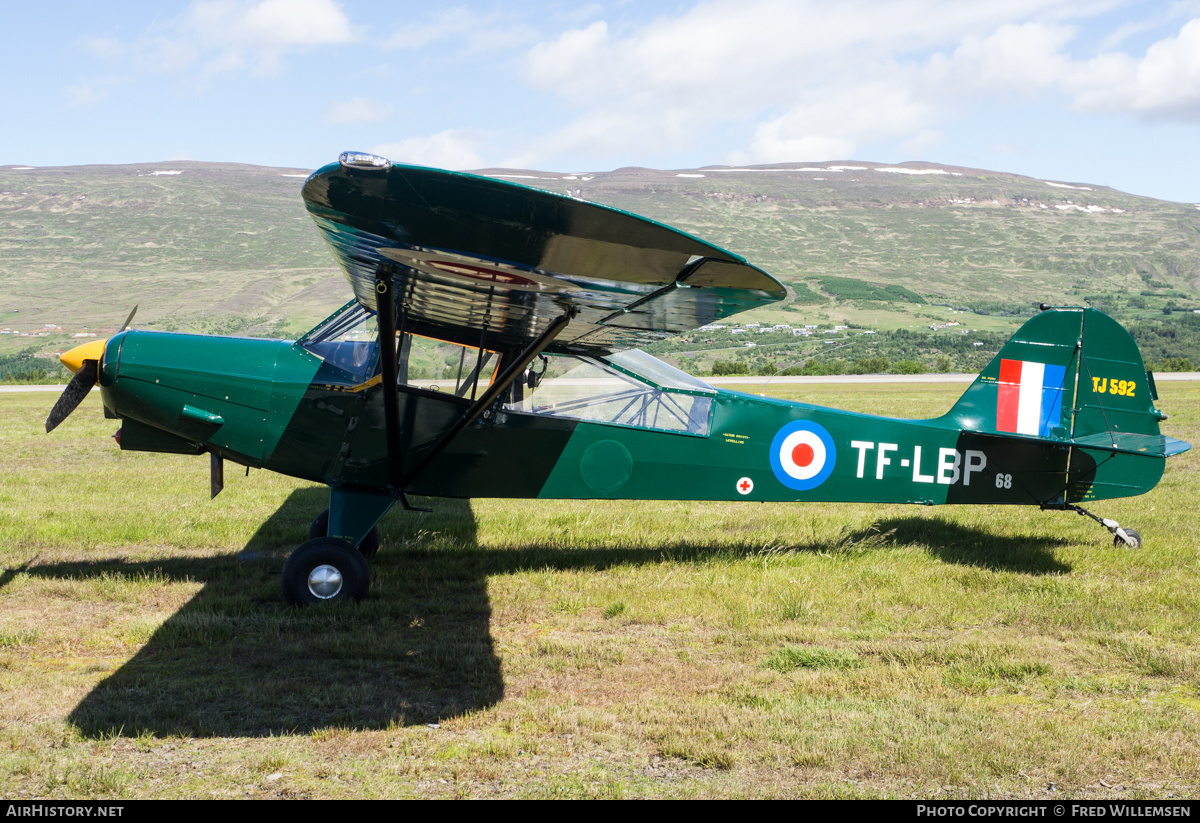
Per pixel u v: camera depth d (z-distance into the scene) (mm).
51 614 5184
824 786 3178
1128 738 3551
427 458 5738
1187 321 149250
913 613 5340
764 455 6492
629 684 4184
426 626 5086
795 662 4492
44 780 3156
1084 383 6680
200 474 11406
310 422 5758
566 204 3137
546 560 6645
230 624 4957
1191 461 13188
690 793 3121
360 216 3580
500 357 5926
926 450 6688
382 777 3207
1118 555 6742
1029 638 4902
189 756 3354
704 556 6801
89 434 16828
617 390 6246
